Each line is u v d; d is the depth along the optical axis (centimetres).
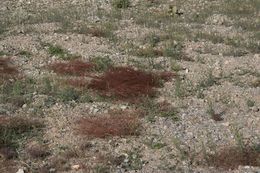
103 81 1406
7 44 1734
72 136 1126
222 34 1909
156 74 1473
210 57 1647
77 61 1573
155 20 2098
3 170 989
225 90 1373
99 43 1772
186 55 1669
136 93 1345
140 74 1460
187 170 988
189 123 1181
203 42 1800
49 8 2305
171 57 1652
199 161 1018
